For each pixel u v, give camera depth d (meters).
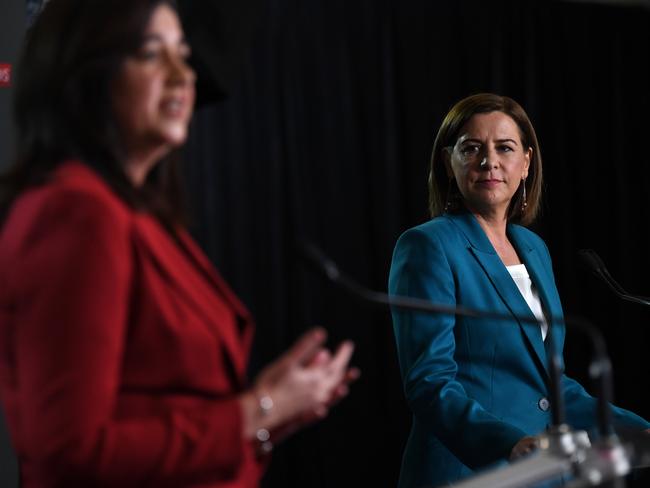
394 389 8.30
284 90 8.26
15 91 2.03
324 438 8.14
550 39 9.12
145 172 2.18
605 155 9.28
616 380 9.12
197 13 2.48
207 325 1.97
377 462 8.23
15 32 4.03
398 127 8.52
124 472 1.72
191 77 2.06
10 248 1.82
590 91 9.24
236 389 2.01
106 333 1.72
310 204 8.25
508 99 3.99
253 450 2.16
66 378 1.68
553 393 2.19
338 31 8.43
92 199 1.80
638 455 2.04
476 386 3.57
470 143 3.87
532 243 4.09
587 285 9.12
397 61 8.61
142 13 2.00
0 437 3.80
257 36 8.22
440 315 3.57
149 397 1.86
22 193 1.90
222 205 8.00
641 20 9.42
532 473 1.94
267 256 8.12
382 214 8.46
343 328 8.21
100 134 1.96
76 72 1.95
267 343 8.07
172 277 1.93
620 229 9.27
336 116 8.38
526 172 4.03
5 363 1.86
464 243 3.78
